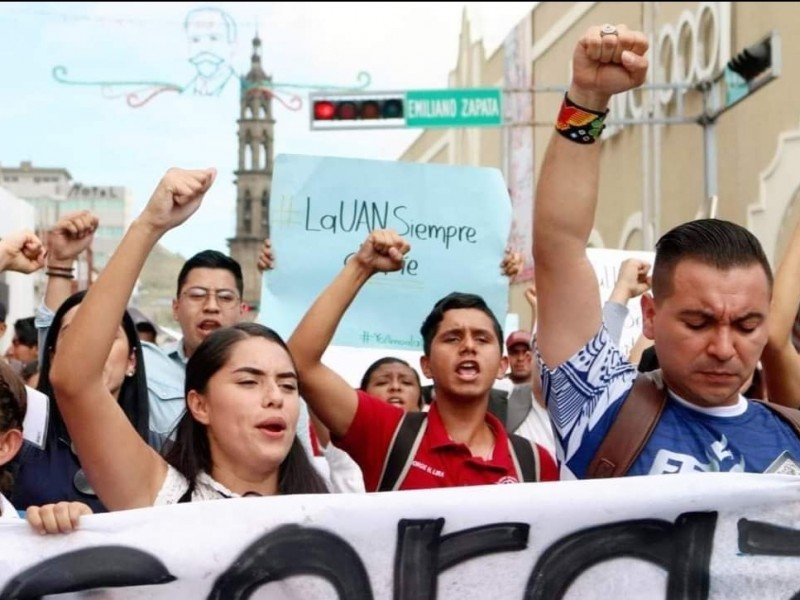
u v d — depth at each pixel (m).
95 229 4.11
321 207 4.25
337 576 2.38
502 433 3.54
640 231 16.44
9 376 2.74
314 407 3.29
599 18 18.23
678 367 2.33
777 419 2.45
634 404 2.41
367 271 3.28
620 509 2.37
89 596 2.35
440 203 4.32
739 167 12.59
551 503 2.39
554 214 2.38
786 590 2.37
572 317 2.42
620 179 17.48
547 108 21.16
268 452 2.68
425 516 2.39
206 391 2.72
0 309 4.66
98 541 2.36
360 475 3.76
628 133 17.02
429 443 3.38
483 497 2.40
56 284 4.07
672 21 15.12
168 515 2.38
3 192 5.12
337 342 4.21
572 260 2.40
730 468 2.38
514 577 2.39
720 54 12.98
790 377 2.92
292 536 2.38
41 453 3.20
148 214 2.58
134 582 2.36
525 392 5.04
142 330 6.72
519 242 22.77
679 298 2.29
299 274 4.21
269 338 2.76
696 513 2.37
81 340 2.51
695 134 14.14
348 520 2.39
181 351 4.41
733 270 2.26
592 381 2.41
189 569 2.36
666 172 15.35
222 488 2.69
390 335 4.25
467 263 4.34
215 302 4.29
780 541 2.37
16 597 2.34
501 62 24.42
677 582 2.38
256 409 2.67
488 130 26.41
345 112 12.80
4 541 2.35
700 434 2.39
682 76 14.45
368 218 4.27
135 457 2.61
